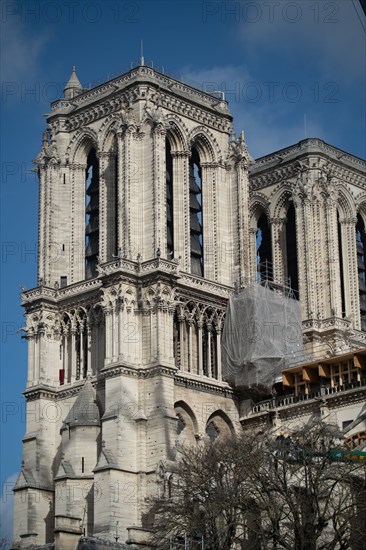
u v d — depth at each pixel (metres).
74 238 171.50
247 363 164.25
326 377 160.75
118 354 156.00
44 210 172.00
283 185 191.00
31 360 166.50
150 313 158.25
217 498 130.38
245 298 166.88
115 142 170.62
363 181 195.88
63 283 170.25
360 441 148.12
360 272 195.62
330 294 182.00
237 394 167.00
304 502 123.19
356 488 127.56
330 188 186.75
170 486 140.75
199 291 164.88
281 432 153.38
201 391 162.75
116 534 148.12
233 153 175.62
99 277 159.62
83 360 163.62
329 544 121.00
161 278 158.25
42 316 166.38
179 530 132.75
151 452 153.38
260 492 126.44
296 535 121.38
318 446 136.75
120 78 171.62
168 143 171.88
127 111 165.75
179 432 159.25
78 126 174.62
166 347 157.25
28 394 164.75
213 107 176.50
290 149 192.00
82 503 154.25
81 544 125.88
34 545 139.12
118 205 163.25
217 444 142.38
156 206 162.25
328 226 185.12
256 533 129.50
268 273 194.25
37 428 162.50
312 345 178.75
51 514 159.75
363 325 192.38
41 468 161.12
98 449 156.38
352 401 154.25
